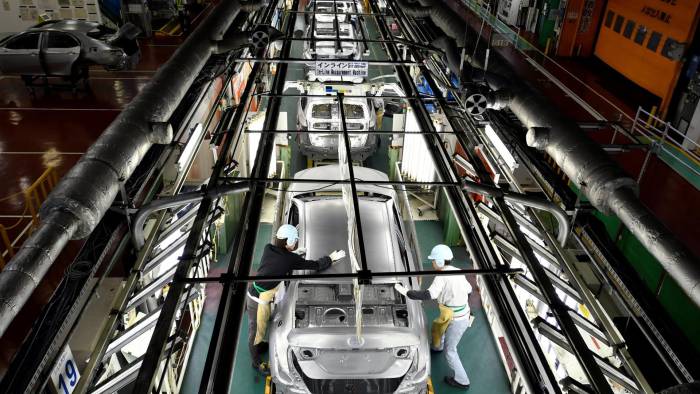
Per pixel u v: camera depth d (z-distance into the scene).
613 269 5.15
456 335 6.78
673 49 11.98
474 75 7.04
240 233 4.38
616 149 6.55
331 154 11.61
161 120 6.06
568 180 7.91
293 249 7.12
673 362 4.33
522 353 3.60
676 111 11.91
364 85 11.69
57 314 4.16
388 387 6.49
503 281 4.11
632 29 14.47
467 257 9.45
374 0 14.10
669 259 4.33
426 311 8.27
